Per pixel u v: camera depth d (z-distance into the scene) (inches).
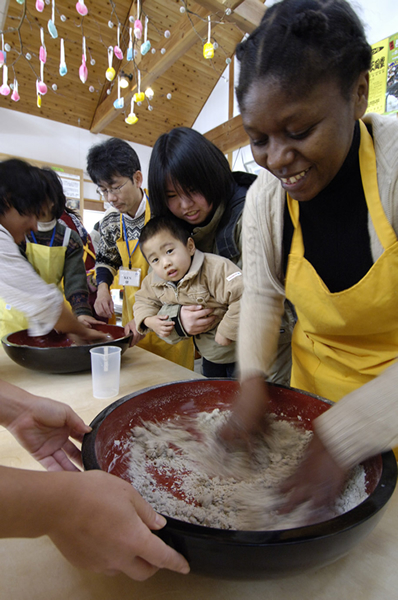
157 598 15.9
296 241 30.1
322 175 20.9
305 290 30.3
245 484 23.2
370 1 97.2
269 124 18.2
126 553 12.6
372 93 99.3
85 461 17.3
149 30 167.9
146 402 28.2
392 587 16.4
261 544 12.5
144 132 249.9
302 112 17.3
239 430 26.3
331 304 28.8
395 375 17.8
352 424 17.2
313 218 27.8
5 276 43.8
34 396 22.3
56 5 156.4
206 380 31.3
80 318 62.1
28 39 168.1
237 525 18.8
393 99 94.7
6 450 26.9
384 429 16.4
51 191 48.9
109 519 12.3
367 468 19.4
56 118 221.3
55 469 22.3
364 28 19.0
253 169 199.6
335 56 16.6
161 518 14.0
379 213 24.3
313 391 37.9
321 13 16.6
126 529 12.5
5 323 66.4
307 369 37.5
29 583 16.5
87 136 234.8
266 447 26.2
